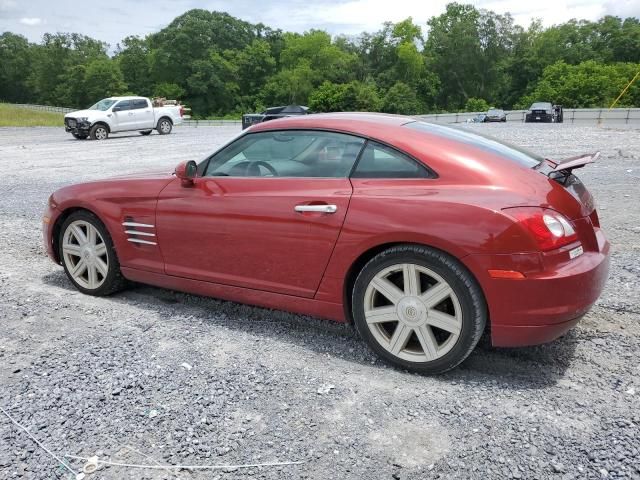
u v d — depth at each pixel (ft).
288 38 389.60
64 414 9.16
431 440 8.30
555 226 9.54
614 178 30.83
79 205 14.57
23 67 440.45
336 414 9.04
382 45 374.43
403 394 9.66
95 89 369.50
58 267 17.71
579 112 118.21
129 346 11.66
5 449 8.29
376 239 10.29
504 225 9.34
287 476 7.61
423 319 10.16
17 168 44.55
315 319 13.19
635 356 10.84
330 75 363.15
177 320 13.15
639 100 247.09
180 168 12.64
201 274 12.86
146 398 9.59
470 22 368.89
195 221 12.62
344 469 7.72
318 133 11.69
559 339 11.68
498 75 369.09
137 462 7.96
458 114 169.89
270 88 362.12
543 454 7.91
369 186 10.71
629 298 13.69
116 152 57.77
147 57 384.88
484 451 8.01
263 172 12.23
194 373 10.44
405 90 333.42
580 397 9.44
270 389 9.84
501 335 9.67
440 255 9.82
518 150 11.89
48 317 13.34
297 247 11.25
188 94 366.22
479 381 10.11
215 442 8.36
